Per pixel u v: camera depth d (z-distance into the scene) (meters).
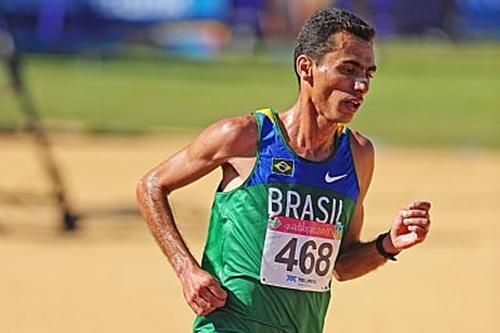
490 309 28.89
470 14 98.50
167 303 28.72
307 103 15.30
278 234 15.26
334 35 15.03
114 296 29.16
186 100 65.81
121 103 63.97
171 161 15.59
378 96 68.88
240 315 15.27
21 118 55.25
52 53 86.25
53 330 26.39
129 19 89.25
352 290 30.22
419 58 86.88
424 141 54.88
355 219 16.11
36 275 30.80
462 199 42.00
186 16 89.81
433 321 27.88
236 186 15.32
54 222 36.62
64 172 44.31
